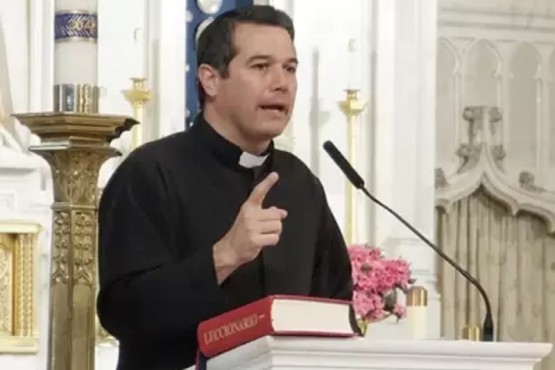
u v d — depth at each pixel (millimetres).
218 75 7414
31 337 13836
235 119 7430
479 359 5887
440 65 18875
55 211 8328
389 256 16469
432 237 16797
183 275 6871
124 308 7070
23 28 15133
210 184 7430
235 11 7453
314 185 7883
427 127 16891
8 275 13867
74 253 8273
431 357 5832
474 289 18578
